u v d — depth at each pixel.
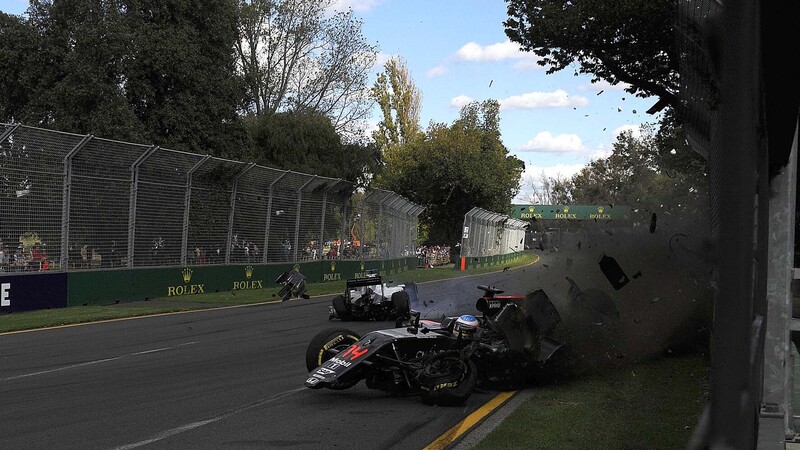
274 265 29.53
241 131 35.84
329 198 34.50
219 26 35.09
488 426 7.15
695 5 4.07
